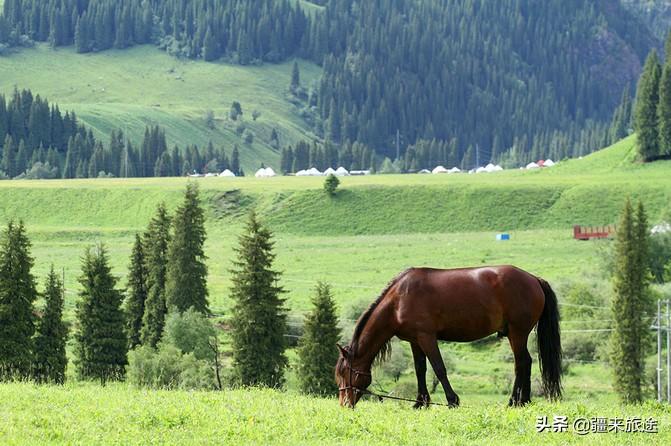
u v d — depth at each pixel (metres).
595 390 73.69
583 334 83.94
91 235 177.38
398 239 171.38
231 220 197.50
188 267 86.88
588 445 17.92
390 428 18.89
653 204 191.00
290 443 17.67
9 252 67.00
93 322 71.50
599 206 193.00
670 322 60.53
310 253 150.25
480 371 78.19
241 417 19.89
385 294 22.66
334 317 61.19
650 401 23.02
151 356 64.81
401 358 69.56
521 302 22.34
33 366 67.19
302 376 60.81
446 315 22.27
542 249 145.12
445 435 18.58
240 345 67.31
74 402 21.97
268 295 68.12
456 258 139.75
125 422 19.36
